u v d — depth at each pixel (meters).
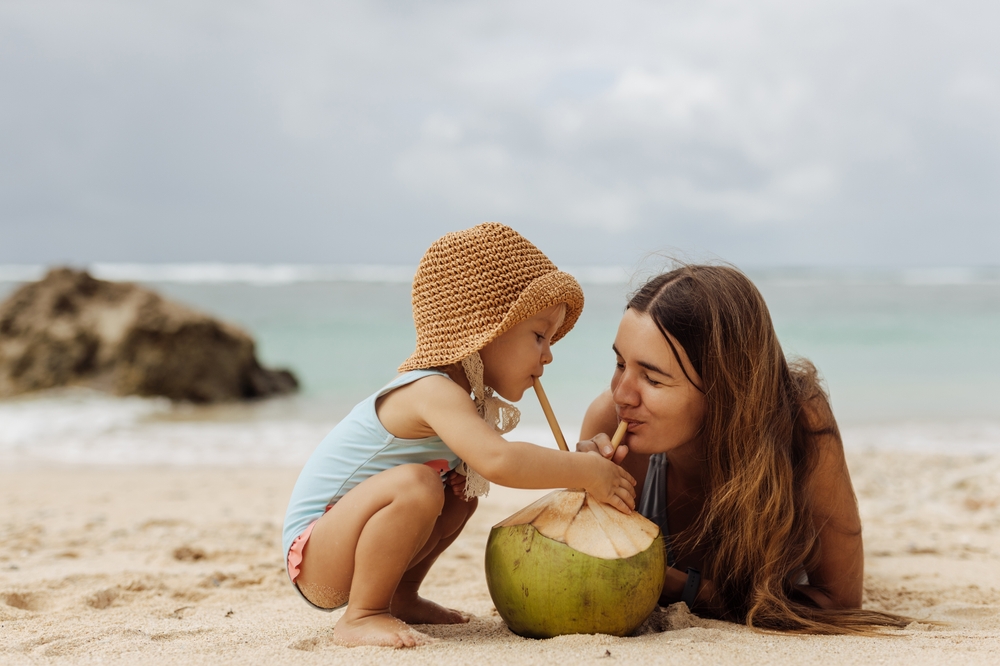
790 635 2.34
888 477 6.57
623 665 1.98
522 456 2.23
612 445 2.52
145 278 48.62
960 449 8.17
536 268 2.49
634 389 2.52
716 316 2.47
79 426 9.60
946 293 31.36
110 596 3.11
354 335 18.95
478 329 2.38
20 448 8.30
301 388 13.34
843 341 18.11
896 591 3.31
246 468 7.36
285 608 2.94
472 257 2.41
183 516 5.16
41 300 11.91
